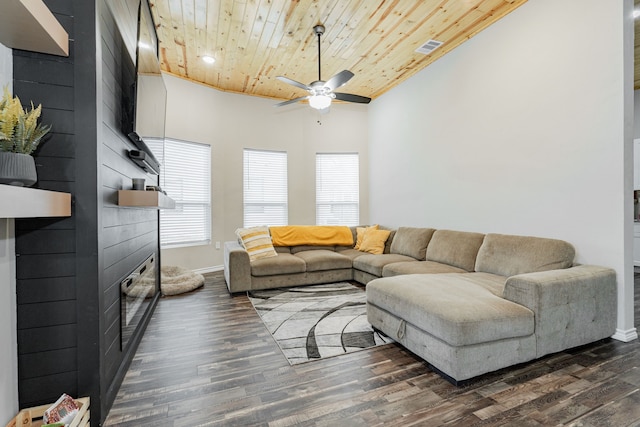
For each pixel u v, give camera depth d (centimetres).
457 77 373
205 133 484
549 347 203
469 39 355
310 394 172
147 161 232
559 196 269
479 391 173
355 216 575
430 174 419
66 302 142
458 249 336
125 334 201
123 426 147
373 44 373
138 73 199
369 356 217
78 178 144
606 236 239
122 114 202
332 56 403
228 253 377
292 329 265
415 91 446
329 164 570
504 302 200
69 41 143
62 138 142
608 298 228
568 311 209
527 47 293
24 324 137
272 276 389
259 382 184
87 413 141
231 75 457
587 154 249
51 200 120
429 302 199
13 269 134
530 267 257
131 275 219
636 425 145
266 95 532
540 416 152
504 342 188
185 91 460
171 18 317
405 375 192
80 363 144
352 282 428
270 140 538
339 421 150
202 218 488
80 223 144
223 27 334
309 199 560
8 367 129
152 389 178
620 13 229
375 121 550
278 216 548
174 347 231
